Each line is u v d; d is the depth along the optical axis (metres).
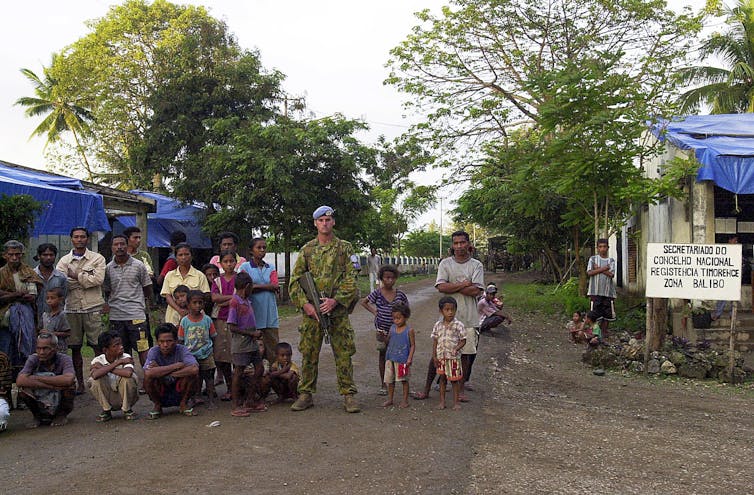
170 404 6.79
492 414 6.91
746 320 12.74
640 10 19.88
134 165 25.56
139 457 5.32
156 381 6.57
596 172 13.26
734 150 12.14
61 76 34.19
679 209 13.45
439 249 68.50
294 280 6.91
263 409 6.91
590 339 11.73
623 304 16.08
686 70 25.05
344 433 6.01
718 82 25.50
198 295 6.95
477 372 9.30
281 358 7.22
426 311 17.69
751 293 13.59
